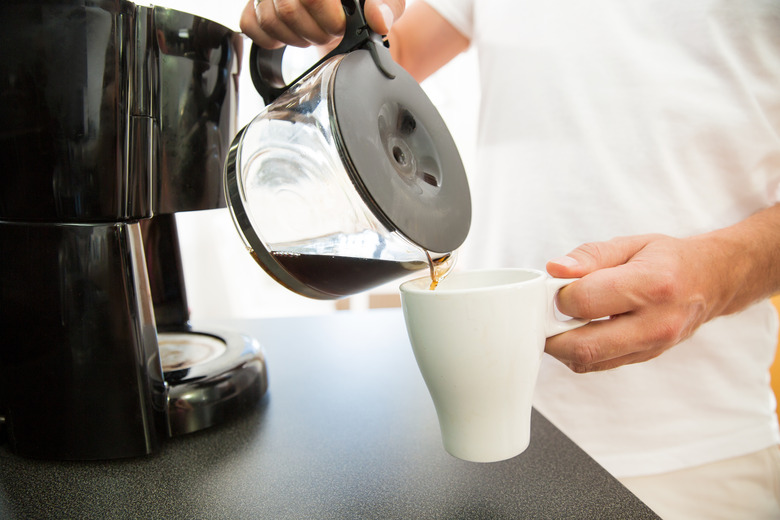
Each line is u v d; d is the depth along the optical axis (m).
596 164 0.63
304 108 0.32
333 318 0.79
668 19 0.60
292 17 0.38
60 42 0.32
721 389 0.61
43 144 0.33
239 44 0.43
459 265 0.99
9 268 0.36
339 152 0.30
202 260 1.54
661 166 0.60
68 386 0.36
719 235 0.46
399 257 0.32
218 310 1.56
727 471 0.61
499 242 0.71
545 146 0.67
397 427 0.43
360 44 0.36
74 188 0.34
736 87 0.58
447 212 0.35
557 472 0.35
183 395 0.41
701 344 0.60
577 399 0.64
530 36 0.67
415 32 0.82
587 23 0.63
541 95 0.66
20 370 0.37
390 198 0.30
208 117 0.41
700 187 0.60
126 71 0.34
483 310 0.27
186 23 0.37
